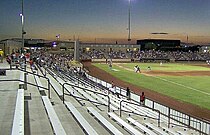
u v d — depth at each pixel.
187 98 29.25
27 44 112.69
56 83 21.61
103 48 129.62
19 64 30.83
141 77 47.75
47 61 44.03
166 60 103.19
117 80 43.09
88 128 9.43
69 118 11.15
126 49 133.12
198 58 107.56
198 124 16.69
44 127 9.38
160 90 34.19
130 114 15.80
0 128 8.66
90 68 64.81
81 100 16.61
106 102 17.89
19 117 8.71
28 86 18.27
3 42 58.50
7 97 13.49
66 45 115.94
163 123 16.39
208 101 27.80
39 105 12.61
